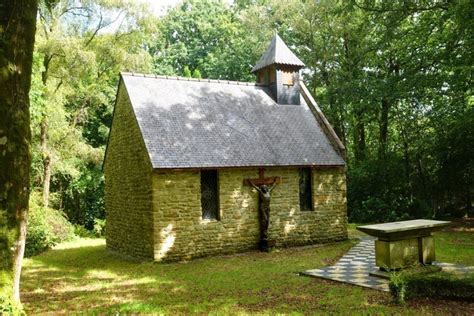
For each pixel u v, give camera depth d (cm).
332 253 1520
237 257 1511
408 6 2039
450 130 2236
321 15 2780
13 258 679
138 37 2500
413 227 1096
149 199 1470
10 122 675
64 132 2319
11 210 675
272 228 1677
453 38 1888
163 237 1448
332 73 2906
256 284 1070
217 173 1576
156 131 1529
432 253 1151
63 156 2362
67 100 2522
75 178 2556
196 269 1316
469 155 2211
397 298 843
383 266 1071
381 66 2714
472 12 1686
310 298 913
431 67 2134
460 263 1203
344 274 1134
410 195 2523
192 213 1504
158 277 1215
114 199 1794
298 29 2914
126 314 839
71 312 876
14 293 682
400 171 2588
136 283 1147
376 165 2636
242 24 3522
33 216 1897
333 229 1825
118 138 1748
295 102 2006
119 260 1551
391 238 1077
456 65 1933
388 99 2358
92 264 1496
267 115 1869
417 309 786
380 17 2164
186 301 933
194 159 1502
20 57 692
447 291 844
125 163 1675
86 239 2311
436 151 2325
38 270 1405
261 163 1627
